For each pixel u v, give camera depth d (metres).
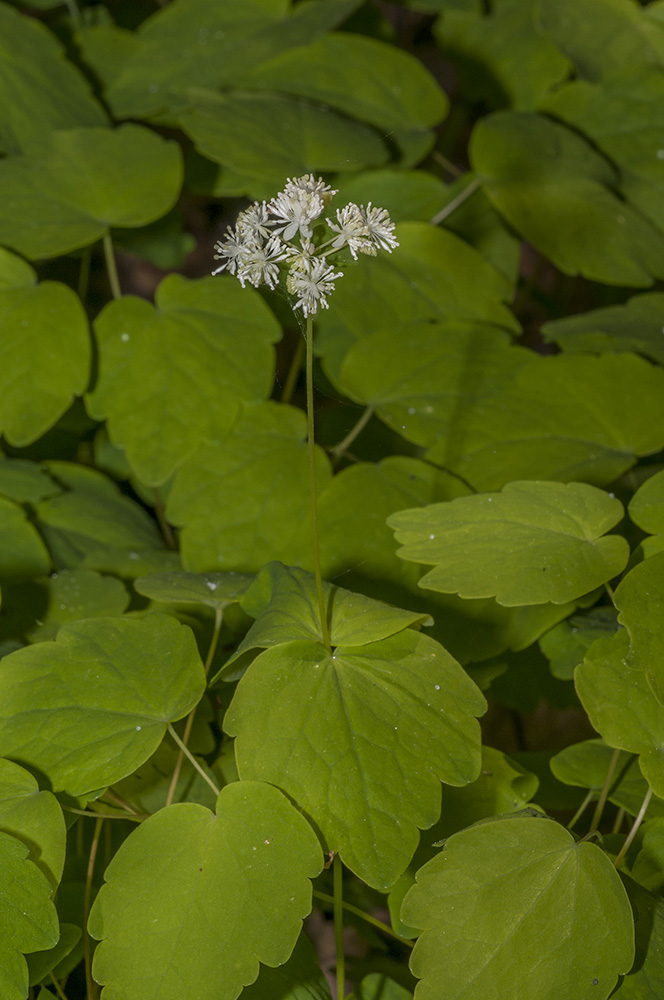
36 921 0.55
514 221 0.80
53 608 0.68
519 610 0.66
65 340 0.71
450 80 1.37
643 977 0.56
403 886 0.60
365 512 0.68
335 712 0.57
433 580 0.59
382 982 0.62
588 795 0.61
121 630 0.60
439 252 0.79
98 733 0.58
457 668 0.58
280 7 0.99
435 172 1.09
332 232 0.56
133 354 0.72
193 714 0.63
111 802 0.61
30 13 1.08
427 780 0.56
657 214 0.87
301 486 0.70
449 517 0.62
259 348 0.73
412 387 0.72
